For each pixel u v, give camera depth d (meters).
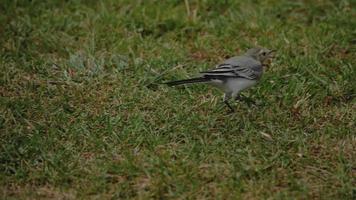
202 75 13.35
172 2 17.31
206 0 17.22
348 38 15.77
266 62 14.91
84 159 11.74
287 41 15.64
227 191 10.84
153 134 12.37
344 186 10.95
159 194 10.80
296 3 17.20
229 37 16.02
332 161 11.74
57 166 11.43
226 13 16.97
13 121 12.73
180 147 12.06
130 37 15.83
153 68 14.69
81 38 15.94
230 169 11.34
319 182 11.20
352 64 14.73
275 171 11.32
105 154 11.86
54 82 14.17
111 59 14.95
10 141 12.00
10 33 15.83
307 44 15.60
